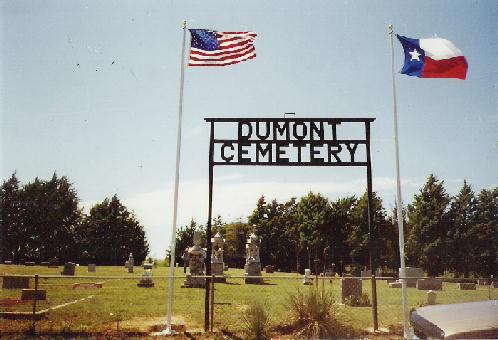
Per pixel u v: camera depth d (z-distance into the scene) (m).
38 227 77.81
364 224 60.06
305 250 65.31
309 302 11.32
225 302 17.44
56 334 10.49
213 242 33.38
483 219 58.72
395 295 23.30
